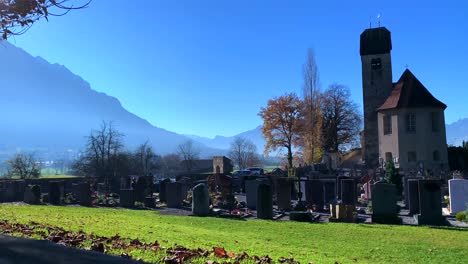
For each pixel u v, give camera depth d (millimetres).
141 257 8188
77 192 30562
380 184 19812
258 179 30531
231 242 11977
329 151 74875
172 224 16641
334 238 14656
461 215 19953
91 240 9680
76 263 6980
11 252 7617
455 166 60094
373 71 75812
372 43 76312
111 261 7285
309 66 71812
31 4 7340
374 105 75062
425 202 19172
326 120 86875
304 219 20188
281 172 50562
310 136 71000
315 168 52969
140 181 30297
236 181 38531
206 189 22422
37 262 6953
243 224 18141
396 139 57969
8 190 32719
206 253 8984
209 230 15461
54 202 29859
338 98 87812
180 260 8062
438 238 14789
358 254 11875
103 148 61188
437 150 56562
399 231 16438
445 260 11352
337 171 50156
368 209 24594
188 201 30141
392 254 12031
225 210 24500
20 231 10547
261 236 14625
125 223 15031
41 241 8781
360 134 86000
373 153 73812
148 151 96375
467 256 11875
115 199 31672
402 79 61094
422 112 56781
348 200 25172
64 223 13602
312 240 14125
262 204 21188
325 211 24734
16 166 57000
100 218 16734
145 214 21625
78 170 62375
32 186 30406
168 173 87312
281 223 18781
